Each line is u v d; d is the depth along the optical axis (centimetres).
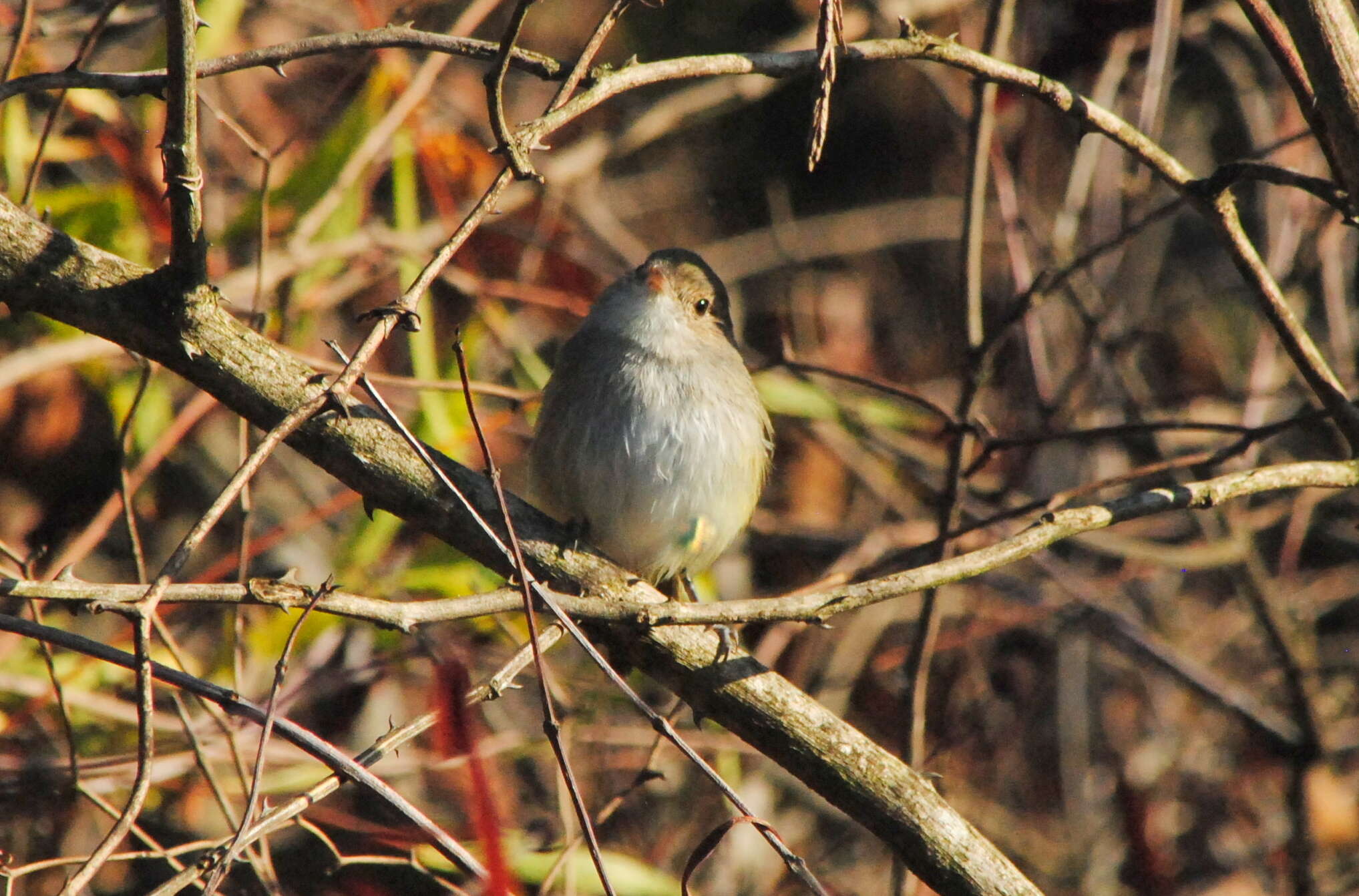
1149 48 1075
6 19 943
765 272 1419
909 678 888
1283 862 1094
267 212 929
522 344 1048
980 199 872
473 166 1094
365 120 959
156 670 472
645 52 1448
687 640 573
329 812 801
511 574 538
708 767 484
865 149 1516
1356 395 1030
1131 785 1098
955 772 1146
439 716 539
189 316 548
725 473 784
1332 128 557
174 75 498
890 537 1051
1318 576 1274
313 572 1070
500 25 1390
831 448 1182
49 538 951
